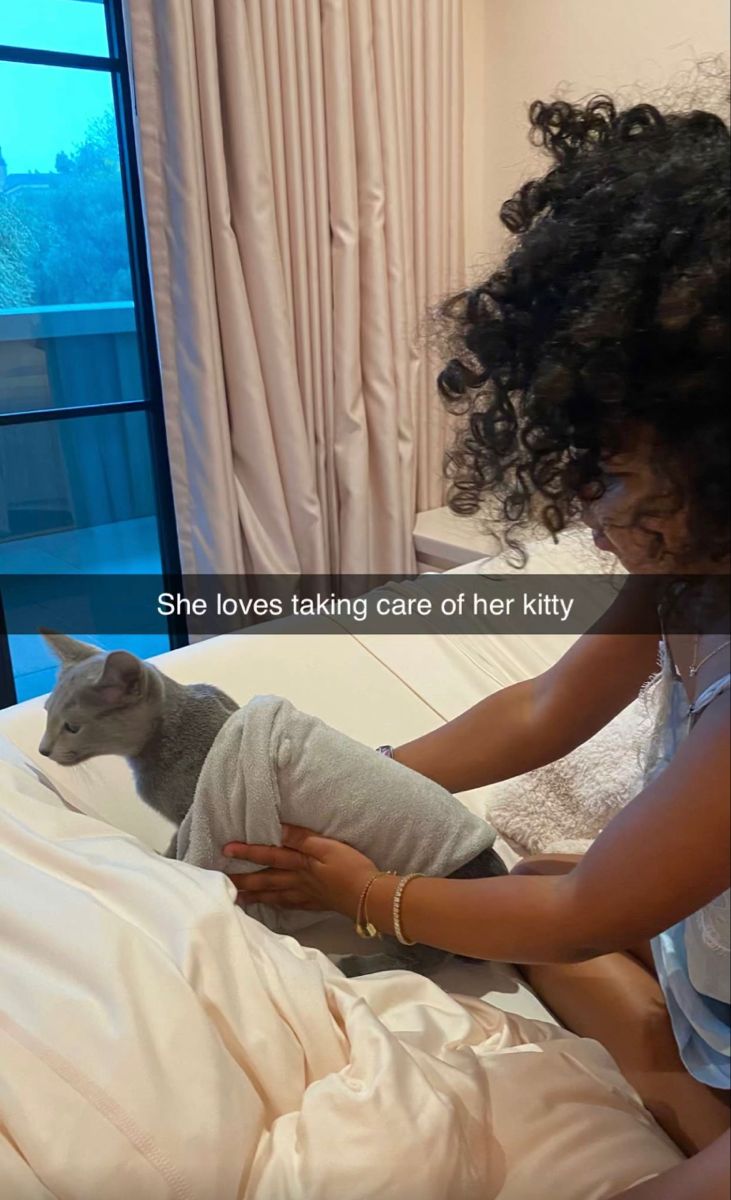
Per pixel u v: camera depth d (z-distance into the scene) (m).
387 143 2.14
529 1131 0.72
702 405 0.53
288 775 0.89
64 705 1.01
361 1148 0.64
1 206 2.07
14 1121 0.65
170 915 0.80
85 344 2.25
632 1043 0.86
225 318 2.03
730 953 0.67
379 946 0.97
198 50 1.84
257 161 1.95
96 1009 0.71
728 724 0.59
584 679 0.89
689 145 0.58
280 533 2.20
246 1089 0.69
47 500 2.31
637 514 0.59
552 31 2.23
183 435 2.10
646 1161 0.71
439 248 2.35
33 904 0.81
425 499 2.51
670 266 0.53
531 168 2.31
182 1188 0.63
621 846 0.63
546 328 0.59
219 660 1.42
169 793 1.03
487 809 1.19
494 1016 0.86
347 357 2.21
